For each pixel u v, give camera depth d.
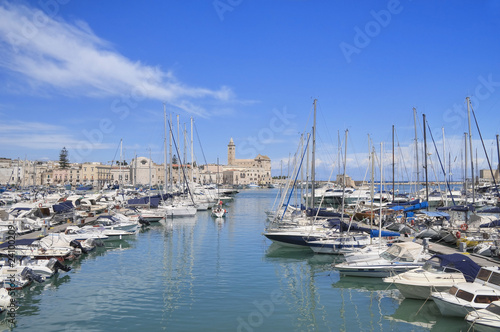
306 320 19.41
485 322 15.73
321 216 45.47
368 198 79.69
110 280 26.17
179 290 24.00
